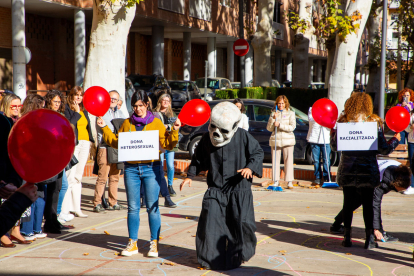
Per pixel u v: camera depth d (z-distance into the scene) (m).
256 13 40.34
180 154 14.91
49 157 2.12
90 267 4.82
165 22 28.70
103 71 11.61
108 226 6.68
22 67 15.00
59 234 6.23
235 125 4.68
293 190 9.83
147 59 35.97
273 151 9.88
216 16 33.91
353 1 12.61
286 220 7.09
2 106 5.29
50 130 2.12
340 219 6.23
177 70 39.62
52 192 6.24
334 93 12.81
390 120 5.66
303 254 5.32
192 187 10.14
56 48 27.42
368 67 31.95
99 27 11.48
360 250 5.51
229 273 4.62
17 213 2.14
